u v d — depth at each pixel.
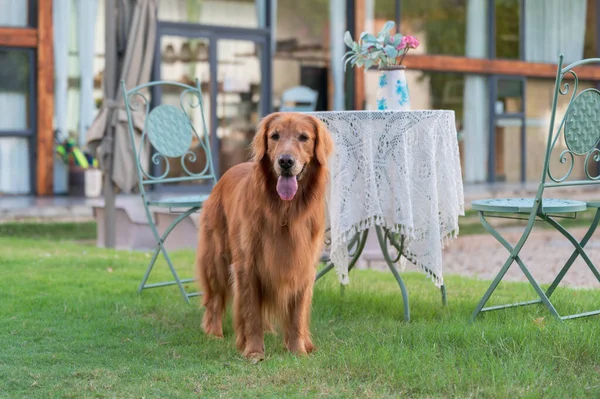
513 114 15.70
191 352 3.77
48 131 11.55
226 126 12.73
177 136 5.20
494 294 5.36
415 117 4.31
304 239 3.66
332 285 5.40
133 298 5.00
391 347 3.65
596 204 4.23
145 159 8.29
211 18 12.63
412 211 4.34
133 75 8.45
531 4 15.98
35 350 3.75
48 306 4.70
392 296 5.09
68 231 9.45
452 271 7.53
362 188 4.32
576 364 3.41
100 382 3.26
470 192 12.29
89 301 4.82
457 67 14.84
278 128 3.55
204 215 4.18
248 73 12.95
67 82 11.78
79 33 11.83
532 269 7.50
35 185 11.59
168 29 12.08
